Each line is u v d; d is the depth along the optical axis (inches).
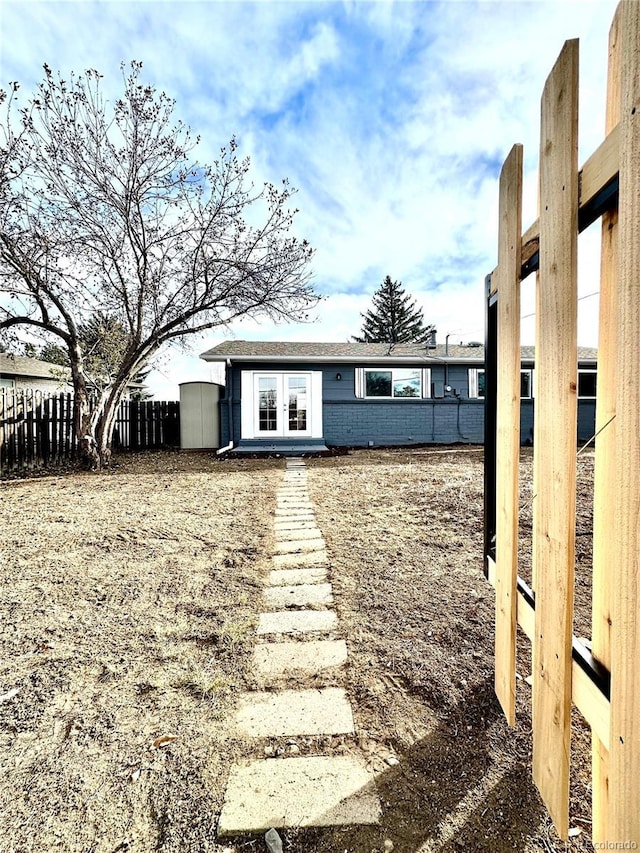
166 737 59.0
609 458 38.1
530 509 160.2
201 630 86.7
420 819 46.9
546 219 40.8
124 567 117.7
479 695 66.1
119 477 262.7
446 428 457.1
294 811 48.0
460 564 118.2
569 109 36.2
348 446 440.1
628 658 29.5
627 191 28.7
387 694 67.4
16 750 56.7
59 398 316.8
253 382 429.4
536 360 44.1
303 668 74.4
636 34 27.8
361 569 116.6
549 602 40.6
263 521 164.6
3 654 77.7
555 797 39.2
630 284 28.9
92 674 72.5
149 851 44.1
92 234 273.0
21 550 128.4
